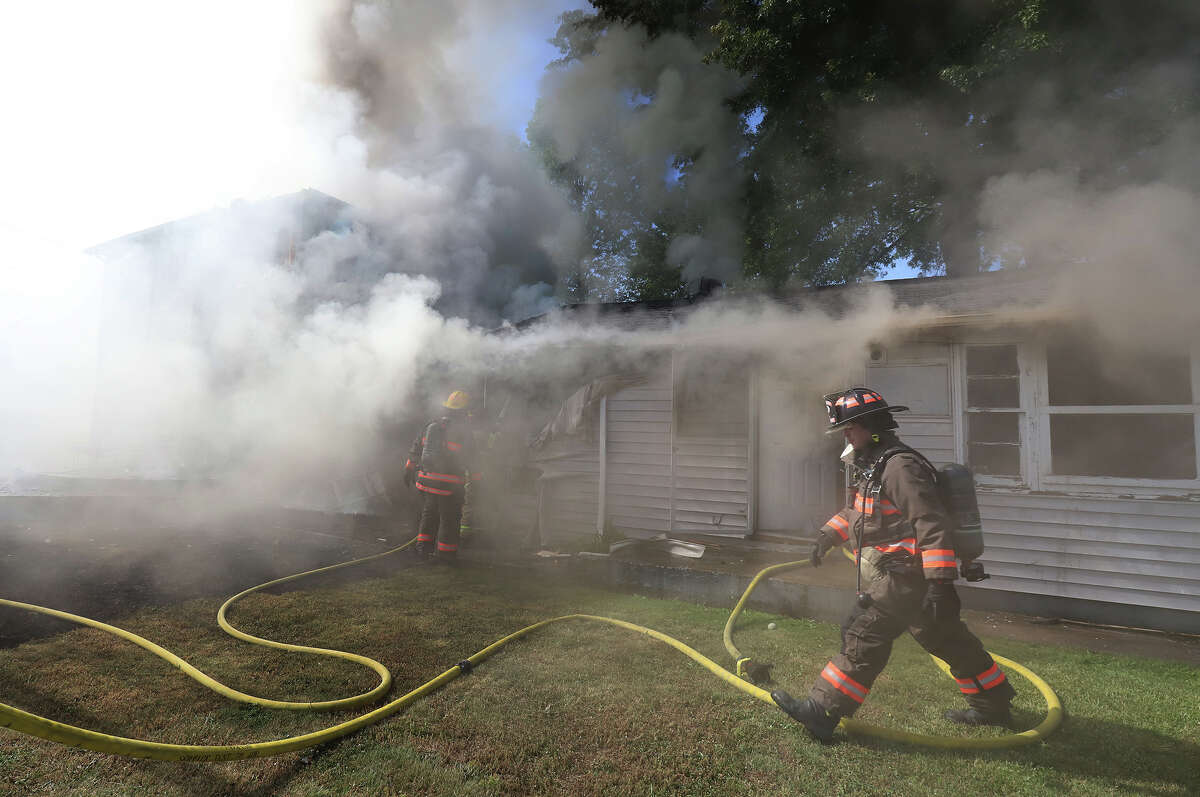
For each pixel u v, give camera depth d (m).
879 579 2.63
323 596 4.55
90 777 2.24
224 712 2.75
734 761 2.47
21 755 2.36
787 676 3.34
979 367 5.10
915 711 2.98
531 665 3.40
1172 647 3.97
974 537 2.57
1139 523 4.45
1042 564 4.70
